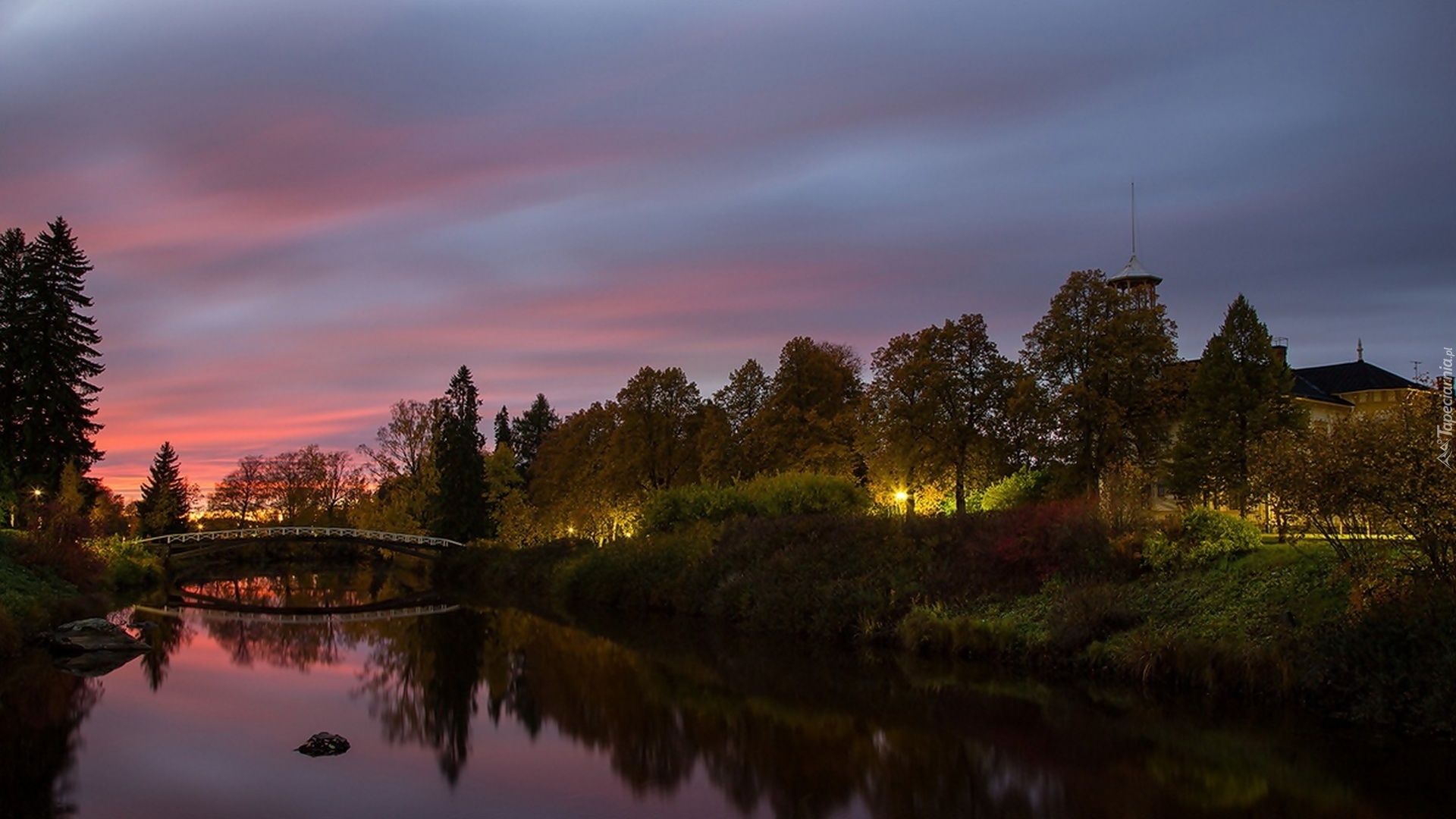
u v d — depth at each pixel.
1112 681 20.33
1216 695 18.45
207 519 98.38
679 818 13.25
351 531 64.56
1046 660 22.22
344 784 14.82
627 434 52.53
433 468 71.00
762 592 32.28
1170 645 19.77
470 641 31.67
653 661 26.77
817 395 48.47
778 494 39.91
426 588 56.56
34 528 44.22
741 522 38.78
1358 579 17.41
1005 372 39.19
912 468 38.59
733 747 17.06
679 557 39.19
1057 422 34.12
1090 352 34.94
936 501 39.41
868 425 41.47
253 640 32.00
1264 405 31.59
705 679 23.64
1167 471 34.09
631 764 16.03
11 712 19.94
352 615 40.84
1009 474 39.09
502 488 69.56
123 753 16.64
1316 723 16.55
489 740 17.77
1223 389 32.91
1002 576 27.00
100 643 27.80
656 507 44.97
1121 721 17.62
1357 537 18.27
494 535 68.56
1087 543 25.61
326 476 94.31
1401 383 48.31
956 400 38.78
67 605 32.09
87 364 49.34
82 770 15.52
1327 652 17.08
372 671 25.52
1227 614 20.39
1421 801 12.90
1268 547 22.75
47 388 47.00
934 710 19.28
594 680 23.88
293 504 91.31
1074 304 35.88
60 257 48.75
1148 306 36.12
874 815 13.27
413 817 13.27
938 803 13.68
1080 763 15.35
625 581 40.75
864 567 30.75
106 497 78.12
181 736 17.92
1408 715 15.47
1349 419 18.50
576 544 53.06
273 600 48.62
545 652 28.72
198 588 56.16
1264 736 16.12
